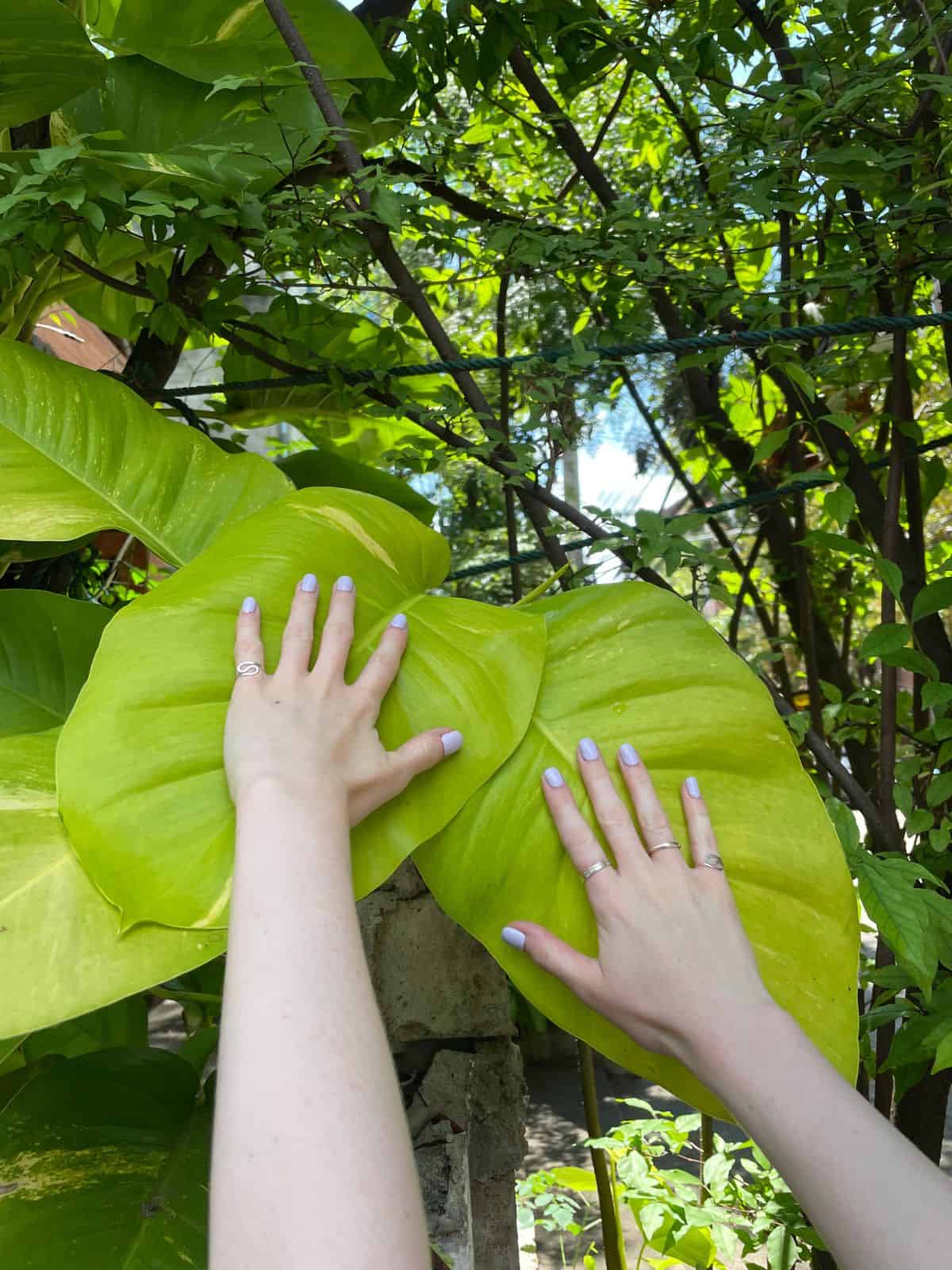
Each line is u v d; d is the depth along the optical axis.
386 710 0.85
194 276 1.55
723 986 0.73
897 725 1.60
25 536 1.06
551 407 1.39
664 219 1.47
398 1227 0.50
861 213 1.47
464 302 2.43
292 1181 0.50
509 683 0.91
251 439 3.44
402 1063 1.33
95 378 1.29
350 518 1.03
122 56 1.41
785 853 0.87
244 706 0.77
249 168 1.34
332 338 1.87
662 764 0.91
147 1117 1.12
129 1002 1.47
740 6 1.57
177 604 0.87
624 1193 1.86
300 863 0.64
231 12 1.35
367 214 1.28
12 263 1.32
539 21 1.64
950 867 1.37
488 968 1.34
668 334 1.79
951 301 1.54
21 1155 1.03
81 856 0.75
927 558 2.15
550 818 0.89
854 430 1.44
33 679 1.23
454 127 1.58
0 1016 0.69
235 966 0.60
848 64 1.41
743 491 2.21
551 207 1.64
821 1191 0.62
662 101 1.92
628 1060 0.82
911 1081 1.31
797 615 2.24
